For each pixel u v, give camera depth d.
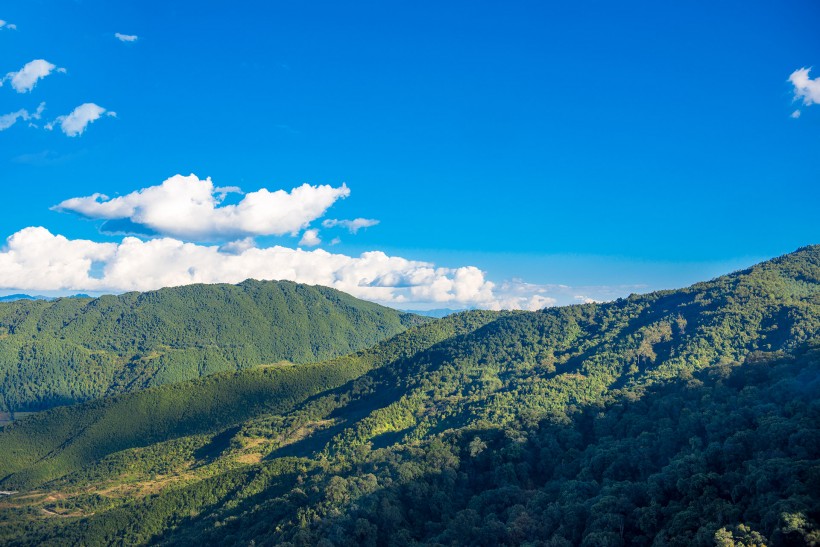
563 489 133.25
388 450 184.12
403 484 151.62
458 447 167.88
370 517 139.50
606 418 161.62
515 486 143.00
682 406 151.75
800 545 83.31
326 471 185.62
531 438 162.25
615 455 137.25
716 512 97.62
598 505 114.44
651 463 131.62
